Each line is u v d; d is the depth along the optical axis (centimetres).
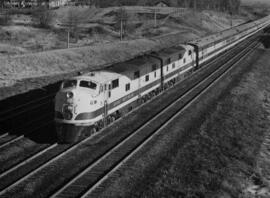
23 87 3819
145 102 3378
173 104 3325
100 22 10344
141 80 3198
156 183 1850
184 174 1956
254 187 1895
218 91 3891
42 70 4694
